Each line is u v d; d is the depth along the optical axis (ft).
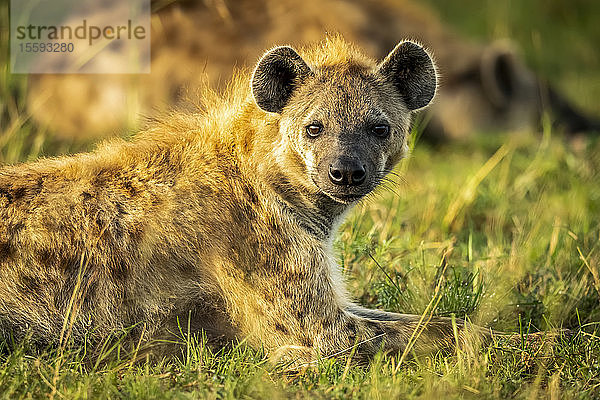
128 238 27.81
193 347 27.71
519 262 36.91
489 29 84.28
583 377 27.37
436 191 46.11
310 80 30.25
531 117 65.05
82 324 27.48
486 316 32.65
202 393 24.50
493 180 48.67
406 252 38.09
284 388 25.38
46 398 24.17
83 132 49.75
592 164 51.65
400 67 31.32
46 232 27.17
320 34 52.70
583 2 88.07
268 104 29.66
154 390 24.53
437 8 86.22
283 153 29.60
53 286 27.14
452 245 38.78
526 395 25.49
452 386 25.67
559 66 82.69
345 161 28.50
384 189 33.37
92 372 25.39
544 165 50.16
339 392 24.89
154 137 30.25
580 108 70.13
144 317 28.14
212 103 31.22
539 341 30.01
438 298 32.63
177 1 52.39
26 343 26.76
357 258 35.73
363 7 60.44
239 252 28.76
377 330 29.37
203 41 50.88
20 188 27.81
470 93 63.57
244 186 29.19
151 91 49.75
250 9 53.31
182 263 28.35
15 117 46.96
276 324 28.84
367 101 29.91
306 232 29.58
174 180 28.89
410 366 28.35
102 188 28.25
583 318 33.35
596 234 40.11
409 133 32.60
